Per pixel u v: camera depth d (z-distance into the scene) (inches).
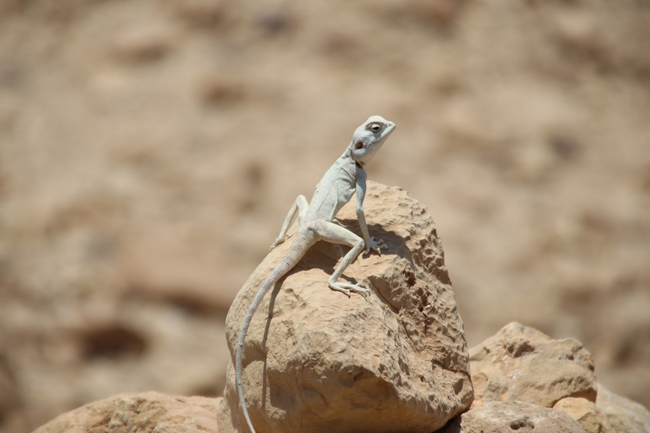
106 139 4163.4
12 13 4906.5
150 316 3358.8
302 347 750.5
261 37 4549.7
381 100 4261.8
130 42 4537.4
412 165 4028.1
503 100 4399.6
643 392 3184.1
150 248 3555.6
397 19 4584.2
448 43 4549.7
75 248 3695.9
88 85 4443.9
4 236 3801.7
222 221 3794.3
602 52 4813.0
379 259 870.4
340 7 4608.8
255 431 848.9
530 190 4062.5
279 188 3917.3
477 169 4084.6
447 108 4318.4
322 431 795.4
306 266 861.8
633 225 4018.2
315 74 4382.4
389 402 752.3
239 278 3538.4
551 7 4906.5
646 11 5265.8
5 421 2903.5
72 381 3142.2
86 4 4827.8
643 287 3754.9
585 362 1083.9
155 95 4330.7
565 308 3592.5
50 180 4035.4
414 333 866.8
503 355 1091.3
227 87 4315.9
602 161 4276.6
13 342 3312.0
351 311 770.8
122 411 1000.9
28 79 4559.5
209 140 4131.4
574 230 3909.9
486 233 3789.4
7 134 4288.9
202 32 4608.8
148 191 3919.8
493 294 3548.2
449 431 867.4
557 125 4345.5
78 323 3321.9
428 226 943.0
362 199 880.9
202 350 3240.7
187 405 1053.2
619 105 4616.1
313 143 4097.0
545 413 873.5
